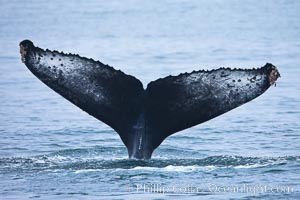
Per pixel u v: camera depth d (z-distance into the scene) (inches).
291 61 4980.3
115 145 2669.8
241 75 2110.0
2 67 5000.0
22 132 2925.7
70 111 3435.0
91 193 1951.3
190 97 2143.2
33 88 4116.6
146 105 2165.4
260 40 6574.8
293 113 3287.4
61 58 2144.4
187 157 2372.0
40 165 2196.1
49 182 2033.7
